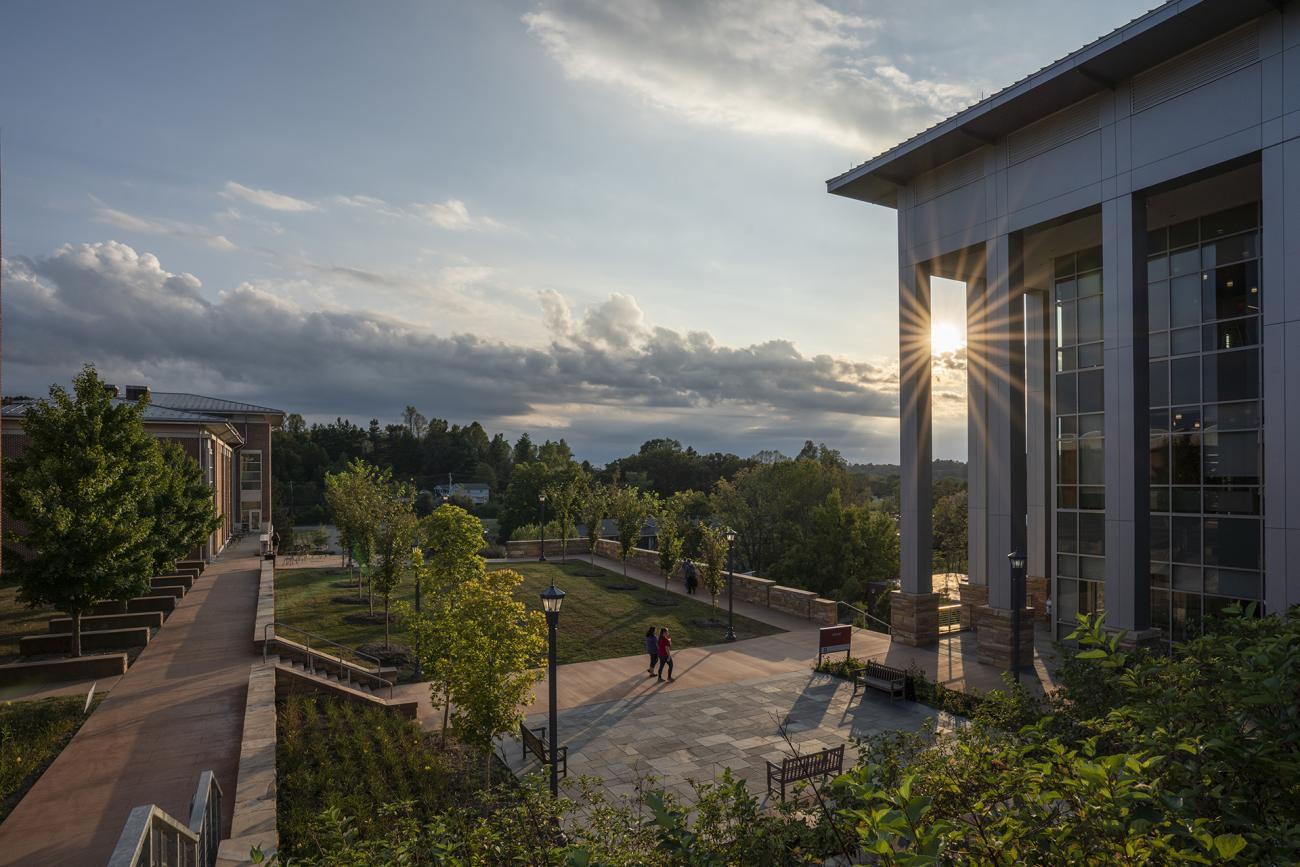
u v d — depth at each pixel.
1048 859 3.14
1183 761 3.96
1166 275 20.92
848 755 14.12
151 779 11.32
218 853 8.35
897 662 21.16
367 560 24.56
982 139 21.42
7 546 25.45
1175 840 3.27
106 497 18.75
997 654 20.58
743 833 5.85
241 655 18.53
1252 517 18.50
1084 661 8.47
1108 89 18.59
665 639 19.34
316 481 115.25
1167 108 17.45
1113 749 6.45
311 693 15.78
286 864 5.52
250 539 50.12
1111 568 18.17
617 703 17.34
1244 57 16.11
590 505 41.88
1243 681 4.25
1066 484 23.47
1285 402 15.34
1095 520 22.53
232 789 11.09
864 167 24.03
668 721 16.09
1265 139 15.76
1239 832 3.45
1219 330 19.52
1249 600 18.47
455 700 12.77
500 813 6.97
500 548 43.75
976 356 26.12
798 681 19.17
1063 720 7.21
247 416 53.44
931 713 16.59
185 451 35.56
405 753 13.17
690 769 13.46
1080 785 3.25
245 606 25.28
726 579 30.92
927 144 21.77
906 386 24.17
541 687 18.55
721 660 21.30
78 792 10.85
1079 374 23.16
